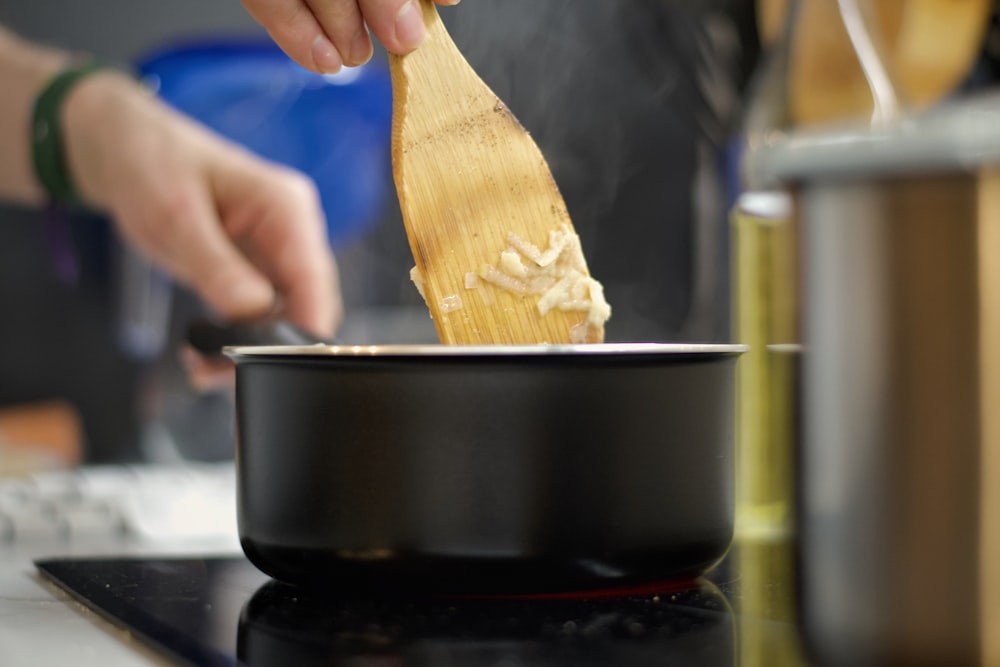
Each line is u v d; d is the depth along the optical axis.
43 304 2.08
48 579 0.75
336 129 1.71
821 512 0.53
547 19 1.75
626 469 0.65
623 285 1.84
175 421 1.75
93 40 2.14
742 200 0.89
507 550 0.64
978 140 0.51
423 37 0.72
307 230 1.31
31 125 1.42
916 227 0.52
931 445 0.52
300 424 0.66
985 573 0.52
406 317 2.01
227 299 1.19
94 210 1.56
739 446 0.88
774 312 0.87
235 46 1.68
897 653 0.52
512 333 0.73
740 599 0.67
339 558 0.66
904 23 1.37
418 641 0.61
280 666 0.59
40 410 2.05
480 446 0.64
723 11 1.75
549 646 0.60
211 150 1.33
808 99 1.04
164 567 0.76
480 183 0.73
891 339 0.52
